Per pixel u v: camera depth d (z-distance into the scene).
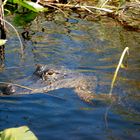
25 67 7.25
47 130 4.98
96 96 6.16
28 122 5.21
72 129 5.04
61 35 9.39
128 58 7.98
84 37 9.30
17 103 5.78
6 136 3.87
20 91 6.13
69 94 6.26
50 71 6.71
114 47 8.66
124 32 9.78
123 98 6.03
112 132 4.98
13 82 6.41
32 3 11.06
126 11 11.55
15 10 11.52
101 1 11.22
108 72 7.16
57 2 11.98
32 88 6.28
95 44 8.83
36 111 5.57
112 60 7.84
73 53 8.21
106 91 6.31
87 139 4.77
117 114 5.52
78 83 6.63
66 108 5.71
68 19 10.81
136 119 5.37
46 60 7.71
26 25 10.16
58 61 7.69
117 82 6.62
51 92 6.30
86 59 7.87
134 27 10.23
